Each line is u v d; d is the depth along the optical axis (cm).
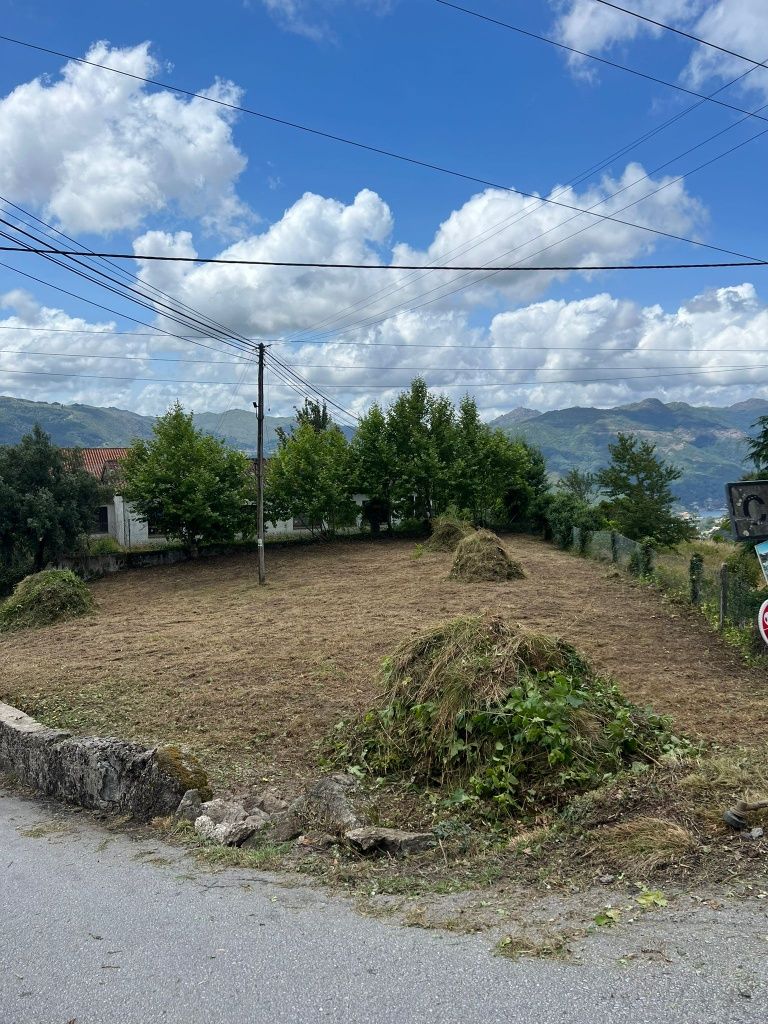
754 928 306
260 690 990
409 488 3359
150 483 2919
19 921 389
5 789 757
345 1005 274
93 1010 286
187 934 355
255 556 3103
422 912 362
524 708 566
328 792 554
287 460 3250
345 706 883
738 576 1220
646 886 363
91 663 1267
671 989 266
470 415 3575
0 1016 285
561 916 340
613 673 970
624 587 1844
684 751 590
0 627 1888
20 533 2892
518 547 3044
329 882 423
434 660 670
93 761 664
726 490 507
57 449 3019
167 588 2478
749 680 926
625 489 3002
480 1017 258
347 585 2183
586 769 539
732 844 388
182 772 608
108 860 501
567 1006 261
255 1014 274
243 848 505
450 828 493
